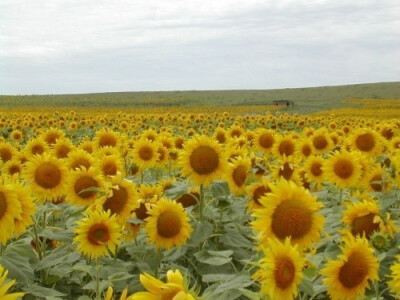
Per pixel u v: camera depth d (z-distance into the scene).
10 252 1.81
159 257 1.99
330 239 1.75
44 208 2.29
